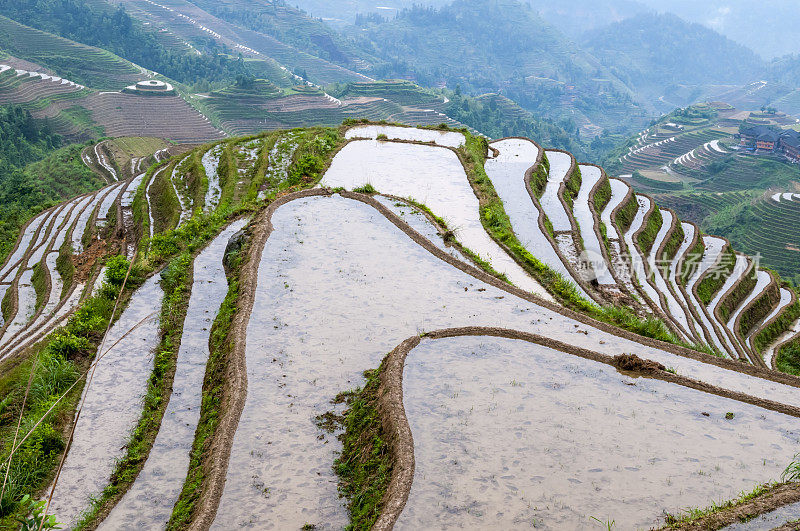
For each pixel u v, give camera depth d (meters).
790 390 15.21
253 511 11.71
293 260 21.41
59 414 15.19
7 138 112.19
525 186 35.94
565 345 16.66
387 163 34.38
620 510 10.91
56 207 51.69
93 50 184.62
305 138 44.28
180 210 35.97
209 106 161.62
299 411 14.43
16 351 21.30
